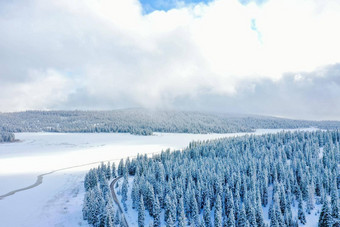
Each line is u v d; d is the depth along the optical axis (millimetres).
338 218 49000
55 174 105562
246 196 61125
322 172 80812
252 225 51281
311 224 54688
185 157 115938
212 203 65125
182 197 60219
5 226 54281
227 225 50719
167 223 49000
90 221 56125
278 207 53125
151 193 62188
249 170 81562
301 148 113000
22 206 66375
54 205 67500
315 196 66562
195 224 54875
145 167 96938
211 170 81500
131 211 63469
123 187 69875
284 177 74250
